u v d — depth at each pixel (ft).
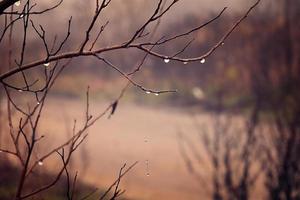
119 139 41.09
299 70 20.40
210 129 40.96
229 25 55.93
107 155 34.60
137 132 44.83
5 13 5.12
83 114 55.36
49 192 18.65
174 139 40.65
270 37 26.78
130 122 50.75
